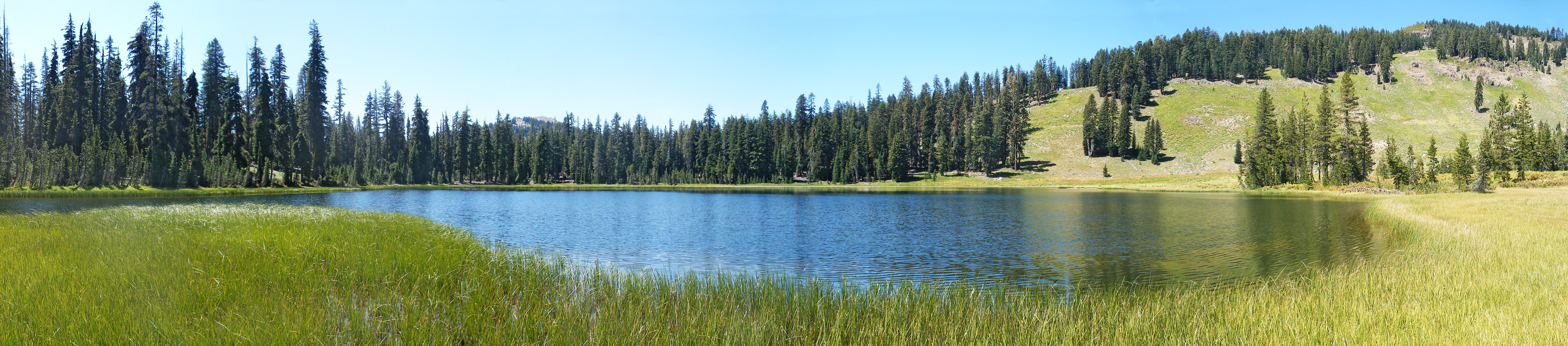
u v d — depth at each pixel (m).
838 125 156.12
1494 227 19.56
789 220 36.03
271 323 7.14
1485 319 7.50
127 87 76.38
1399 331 7.13
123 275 9.04
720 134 141.12
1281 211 40.28
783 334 7.69
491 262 12.73
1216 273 16.98
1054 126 171.00
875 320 8.27
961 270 17.86
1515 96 190.88
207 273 9.84
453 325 7.70
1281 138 93.19
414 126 117.50
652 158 145.50
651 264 19.25
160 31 76.75
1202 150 144.00
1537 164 80.94
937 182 127.19
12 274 9.12
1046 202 55.28
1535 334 6.68
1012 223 33.31
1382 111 177.75
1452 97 187.88
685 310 8.78
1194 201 54.50
